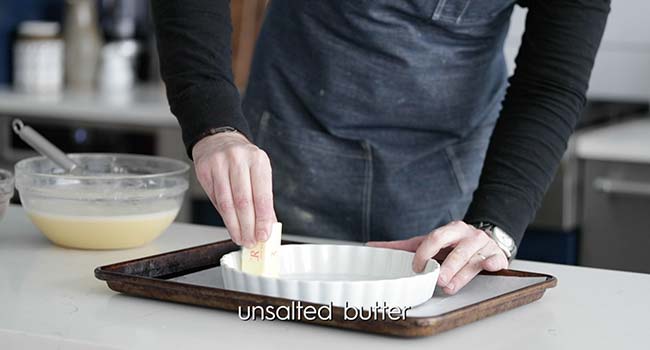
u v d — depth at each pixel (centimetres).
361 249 123
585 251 250
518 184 136
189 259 125
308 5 162
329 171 170
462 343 101
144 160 154
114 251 140
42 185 138
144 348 97
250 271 115
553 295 121
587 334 106
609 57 267
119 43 334
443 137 171
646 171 240
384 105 164
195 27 129
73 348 99
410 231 173
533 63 144
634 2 262
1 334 102
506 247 131
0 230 151
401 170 170
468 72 164
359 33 159
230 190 115
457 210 176
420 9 155
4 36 328
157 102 298
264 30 172
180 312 109
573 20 142
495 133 143
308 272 122
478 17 158
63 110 291
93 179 138
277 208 174
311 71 165
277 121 171
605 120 276
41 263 131
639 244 244
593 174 246
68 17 331
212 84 127
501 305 110
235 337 101
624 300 120
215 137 122
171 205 143
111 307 110
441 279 115
